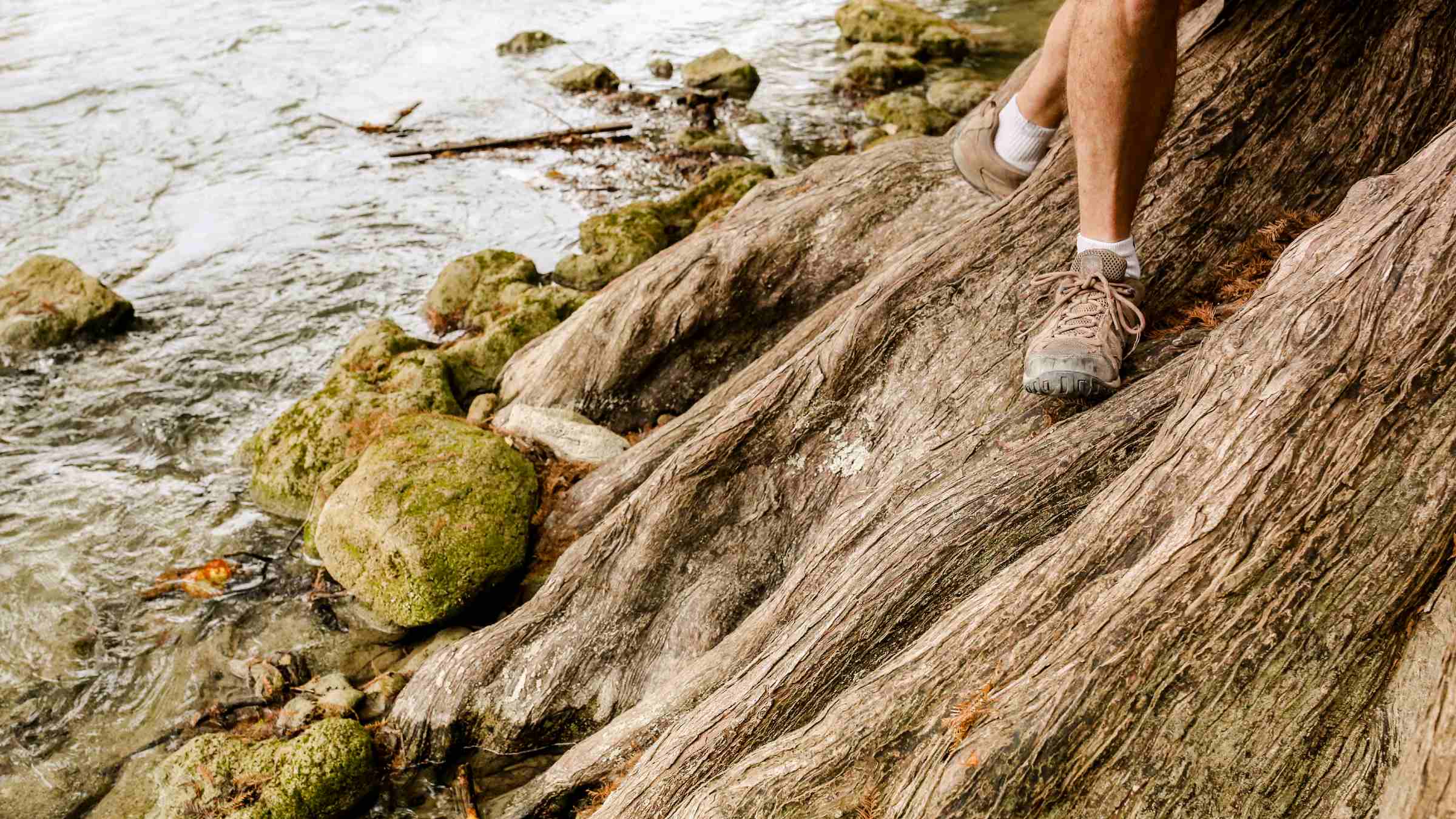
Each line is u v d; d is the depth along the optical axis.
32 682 4.21
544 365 5.40
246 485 5.30
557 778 3.54
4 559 4.81
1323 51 3.32
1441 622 2.00
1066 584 2.37
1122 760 2.07
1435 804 1.83
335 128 9.56
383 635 4.38
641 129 9.50
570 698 3.86
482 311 6.68
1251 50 3.35
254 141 9.26
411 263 7.36
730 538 3.91
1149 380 3.01
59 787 3.79
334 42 11.62
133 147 9.09
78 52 11.12
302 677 4.21
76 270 6.71
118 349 6.43
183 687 4.18
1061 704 2.12
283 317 6.75
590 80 10.40
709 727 3.02
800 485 3.87
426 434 4.70
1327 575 2.08
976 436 3.31
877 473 3.68
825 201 5.19
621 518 3.96
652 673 3.85
